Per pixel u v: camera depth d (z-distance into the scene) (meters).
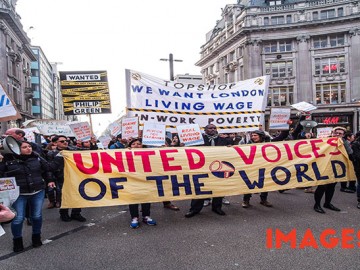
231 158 6.07
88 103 8.55
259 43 38.81
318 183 6.23
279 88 38.62
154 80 7.29
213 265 3.84
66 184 5.43
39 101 60.41
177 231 5.19
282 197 7.72
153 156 5.79
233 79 44.38
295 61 37.94
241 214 6.15
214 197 6.24
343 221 5.47
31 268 3.91
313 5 37.16
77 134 8.20
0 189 3.28
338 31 36.22
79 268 3.87
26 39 40.66
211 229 5.24
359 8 35.34
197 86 7.48
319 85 37.50
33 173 4.56
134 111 7.15
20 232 4.49
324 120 37.00
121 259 4.10
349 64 36.12
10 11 32.03
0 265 4.02
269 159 6.20
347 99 36.19
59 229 5.52
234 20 43.22
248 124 7.49
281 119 7.45
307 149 6.33
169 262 3.96
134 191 5.60
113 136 12.51
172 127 7.30
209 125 7.07
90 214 6.59
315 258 3.97
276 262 3.88
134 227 5.43
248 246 4.43
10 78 34.62
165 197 5.74
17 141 4.47
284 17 38.38
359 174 6.38
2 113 4.98
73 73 8.51
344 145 6.38
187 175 5.88
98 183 5.51
